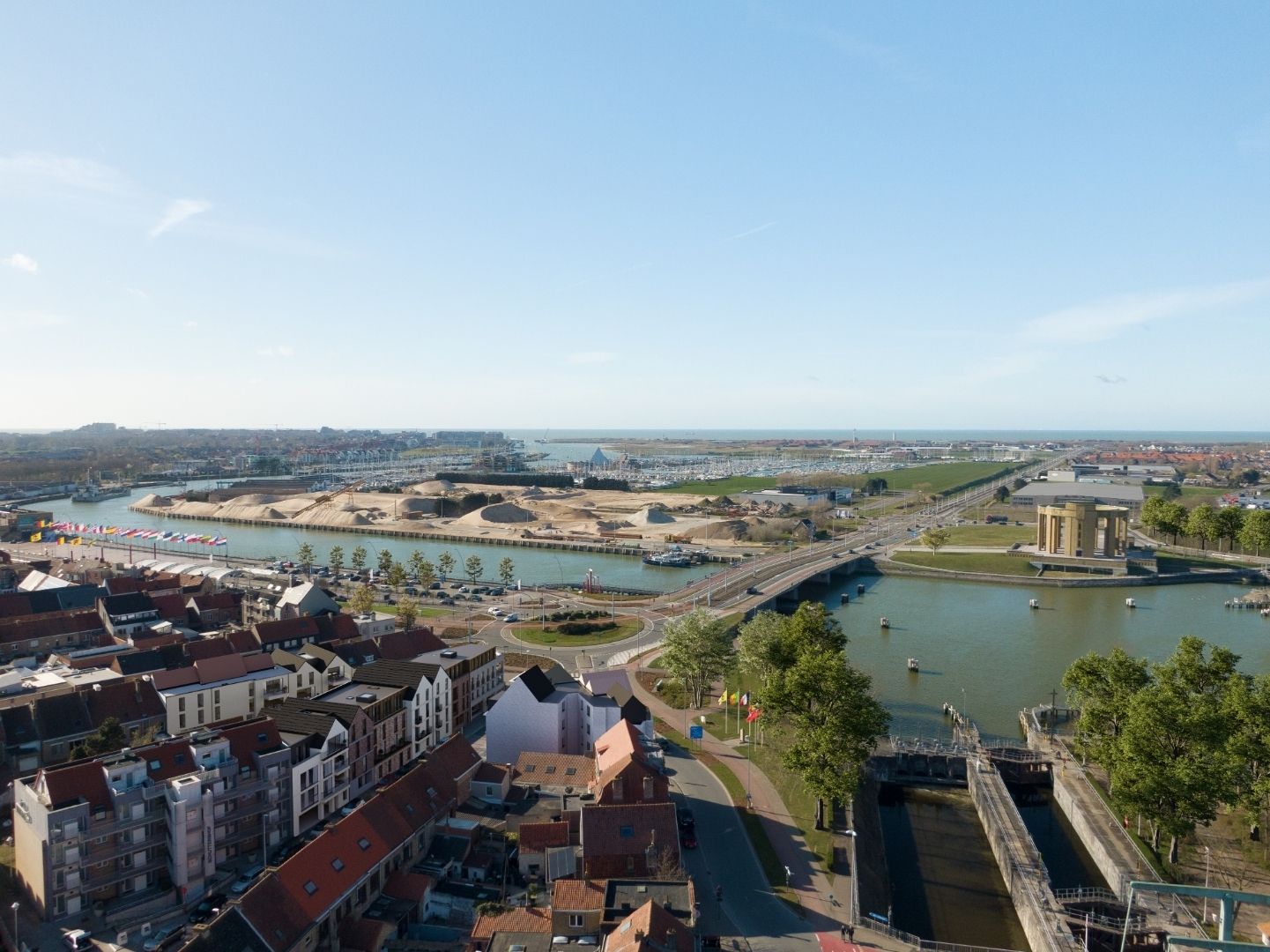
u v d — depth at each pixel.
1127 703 122.88
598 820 98.69
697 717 165.25
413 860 104.12
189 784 98.62
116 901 95.00
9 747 123.81
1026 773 143.38
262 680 155.38
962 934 101.44
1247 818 115.88
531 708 140.62
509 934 85.50
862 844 115.44
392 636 178.75
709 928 94.06
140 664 160.25
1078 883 112.06
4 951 84.88
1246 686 124.00
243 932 79.00
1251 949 74.50
